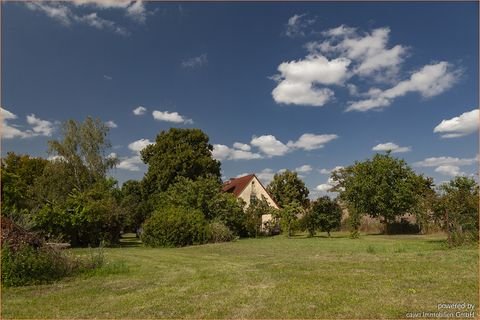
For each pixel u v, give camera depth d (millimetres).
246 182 53312
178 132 53438
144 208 43125
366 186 40906
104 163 47406
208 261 17391
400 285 10023
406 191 39688
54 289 10703
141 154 57844
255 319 7551
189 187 38656
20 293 10242
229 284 10852
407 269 12375
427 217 21312
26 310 8531
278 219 44688
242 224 39750
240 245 27219
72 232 28281
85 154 46531
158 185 49844
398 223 43188
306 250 21859
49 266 11961
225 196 39500
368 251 19219
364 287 9945
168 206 36469
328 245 25344
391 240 30203
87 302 9156
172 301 9039
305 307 8234
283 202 70250
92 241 29328
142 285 11078
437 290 9367
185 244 30094
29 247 12180
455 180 20828
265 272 12852
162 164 50250
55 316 8062
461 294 8938
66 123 46438
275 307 8305
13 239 12047
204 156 52938
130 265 15945
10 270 11172
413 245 22938
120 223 31062
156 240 29672
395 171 41219
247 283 10938
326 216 38438
